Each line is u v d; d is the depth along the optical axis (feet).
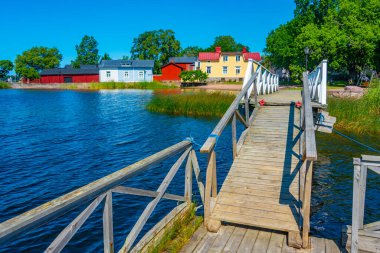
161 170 34.37
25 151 43.01
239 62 177.58
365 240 13.50
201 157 40.04
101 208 25.05
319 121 30.01
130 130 58.39
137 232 12.31
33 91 169.58
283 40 151.33
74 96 133.59
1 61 261.24
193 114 74.69
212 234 15.20
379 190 29.25
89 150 43.75
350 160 37.86
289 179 19.04
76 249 19.67
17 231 6.89
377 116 54.19
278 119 28.58
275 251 13.75
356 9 110.93
